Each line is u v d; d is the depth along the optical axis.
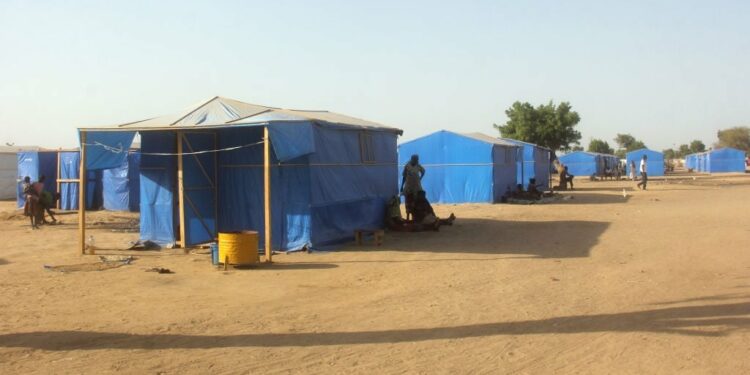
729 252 13.48
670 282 10.43
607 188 44.16
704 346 6.86
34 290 10.09
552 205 28.14
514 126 67.38
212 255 12.48
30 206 20.44
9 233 18.83
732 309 8.48
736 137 132.25
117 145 14.70
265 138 12.95
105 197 27.17
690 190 39.16
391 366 6.25
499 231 18.14
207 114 14.29
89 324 7.85
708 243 14.91
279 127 13.16
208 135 15.54
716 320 7.93
